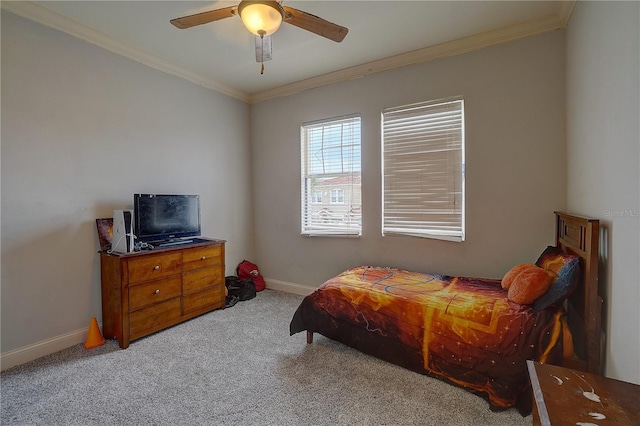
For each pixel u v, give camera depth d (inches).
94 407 65.1
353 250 131.3
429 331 75.0
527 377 62.8
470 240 105.8
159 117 118.3
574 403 32.6
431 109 111.3
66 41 92.1
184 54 112.6
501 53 98.7
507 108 98.4
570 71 85.0
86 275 97.6
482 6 84.6
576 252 70.6
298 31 97.0
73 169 94.4
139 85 111.5
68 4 82.6
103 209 101.9
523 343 63.9
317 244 140.9
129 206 109.0
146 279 97.7
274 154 151.9
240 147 154.0
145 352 89.3
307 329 94.3
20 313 84.0
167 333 101.7
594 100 66.4
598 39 63.7
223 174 145.2
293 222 147.3
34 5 82.8
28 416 62.4
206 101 136.6
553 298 65.9
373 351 83.6
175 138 124.2
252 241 160.4
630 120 49.6
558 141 91.8
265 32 72.2
